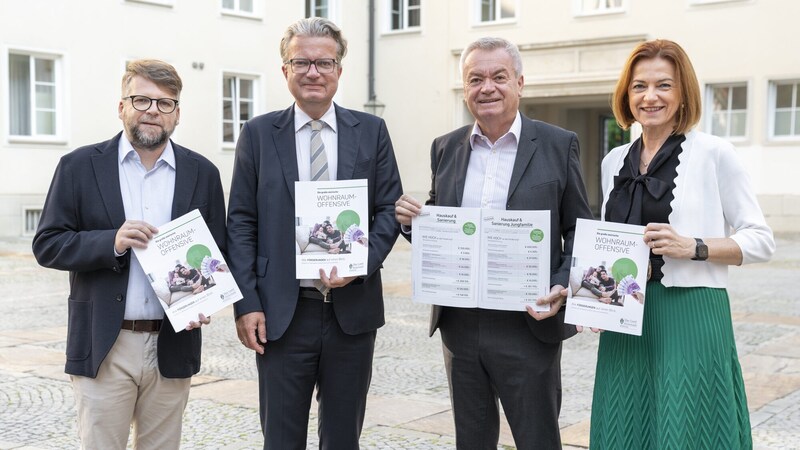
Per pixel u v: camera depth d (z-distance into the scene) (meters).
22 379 6.26
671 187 3.10
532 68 20.38
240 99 20.48
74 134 17.62
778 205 18.19
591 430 3.30
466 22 21.28
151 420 3.37
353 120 3.53
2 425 5.15
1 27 16.55
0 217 16.73
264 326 3.40
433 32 21.73
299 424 3.49
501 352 3.44
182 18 19.06
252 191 3.50
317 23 3.38
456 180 3.49
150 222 3.26
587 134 24.38
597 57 19.47
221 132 19.91
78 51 17.56
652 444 3.14
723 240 3.02
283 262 3.41
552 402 3.49
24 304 9.70
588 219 3.13
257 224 3.50
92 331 3.21
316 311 3.45
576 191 3.40
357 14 22.23
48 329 8.20
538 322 3.42
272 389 3.46
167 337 3.26
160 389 3.32
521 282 3.33
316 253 3.34
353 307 3.46
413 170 22.23
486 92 3.33
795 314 9.29
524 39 20.52
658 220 3.11
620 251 3.07
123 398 3.26
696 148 3.12
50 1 17.11
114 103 18.16
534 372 3.43
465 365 3.53
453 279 3.39
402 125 22.33
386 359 7.20
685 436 3.04
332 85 3.41
